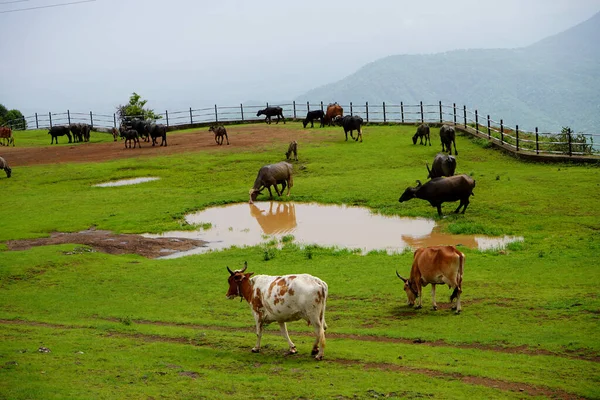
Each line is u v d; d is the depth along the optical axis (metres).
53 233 28.45
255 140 48.34
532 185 30.20
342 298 17.53
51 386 11.02
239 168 39.97
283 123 58.88
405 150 41.28
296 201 32.59
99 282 20.67
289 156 40.72
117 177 40.19
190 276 20.78
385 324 15.19
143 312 17.38
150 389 10.96
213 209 32.16
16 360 12.61
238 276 13.41
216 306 17.62
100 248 25.34
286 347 13.66
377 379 11.29
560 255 20.17
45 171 42.50
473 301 16.30
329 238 25.50
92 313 17.48
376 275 19.50
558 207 26.45
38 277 21.31
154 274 21.30
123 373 11.88
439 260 15.51
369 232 25.98
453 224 25.69
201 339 14.48
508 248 21.78
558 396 10.34
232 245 25.22
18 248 25.64
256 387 11.07
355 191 32.78
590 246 20.98
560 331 13.48
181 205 32.62
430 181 27.36
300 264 21.39
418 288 16.06
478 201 28.61
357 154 41.06
